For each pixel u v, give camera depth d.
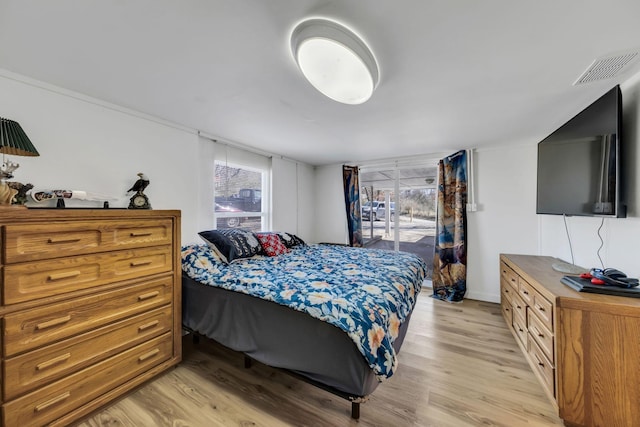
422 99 1.87
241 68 1.48
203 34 1.19
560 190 2.22
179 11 1.05
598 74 1.52
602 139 1.70
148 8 1.03
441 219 3.54
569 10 1.02
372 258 2.61
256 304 1.68
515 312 2.30
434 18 1.07
